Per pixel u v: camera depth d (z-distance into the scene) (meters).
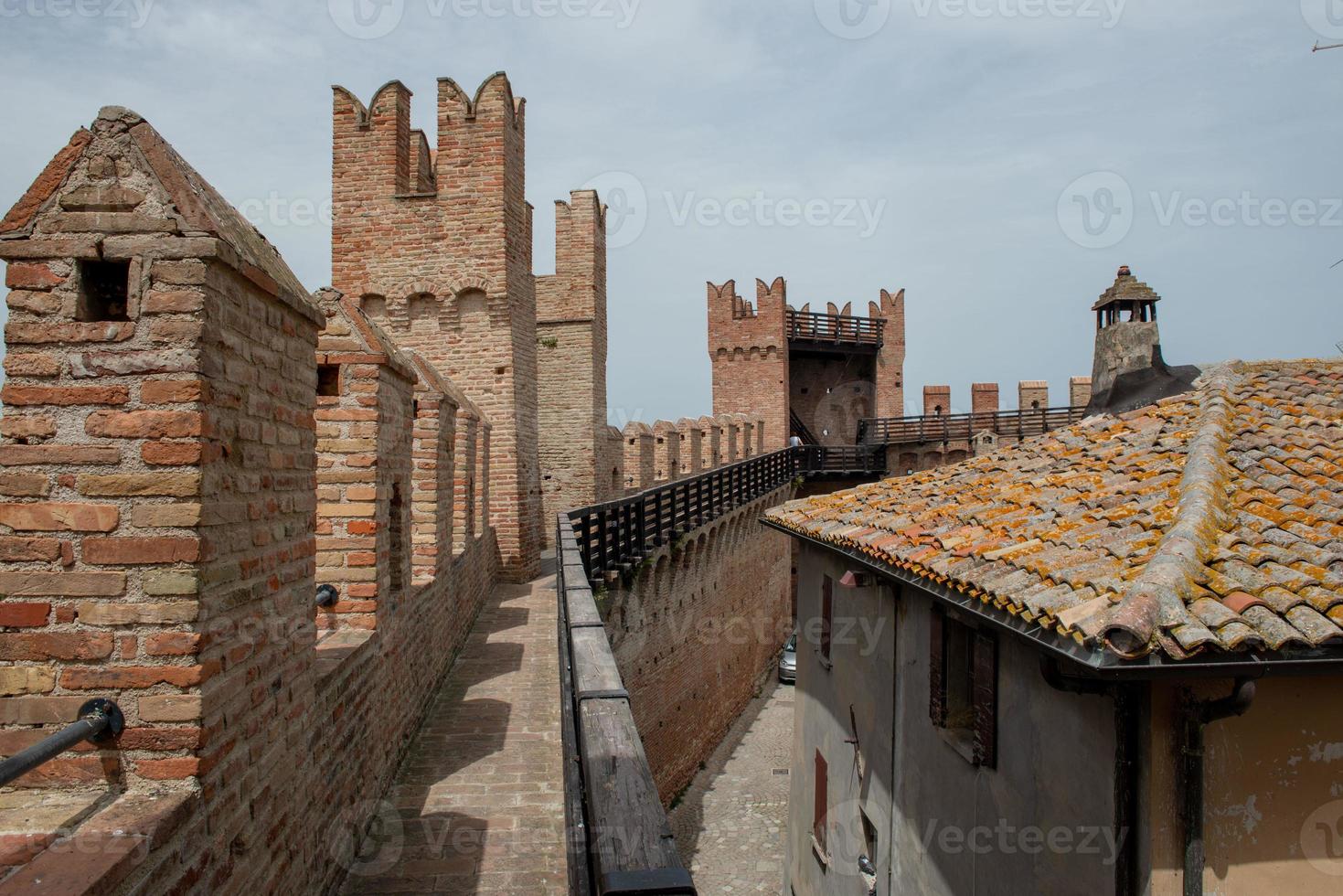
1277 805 5.00
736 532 26.22
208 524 3.28
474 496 13.64
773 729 25.25
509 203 17.69
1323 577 4.89
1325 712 5.07
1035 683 6.20
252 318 3.78
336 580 6.11
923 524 8.38
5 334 3.19
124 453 3.19
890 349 47.25
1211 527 5.55
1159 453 7.36
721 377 43.25
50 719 3.14
